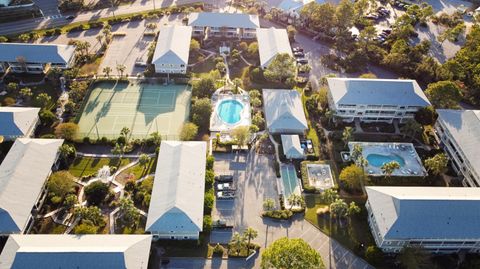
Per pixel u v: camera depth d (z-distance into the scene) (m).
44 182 156.50
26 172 153.50
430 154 189.75
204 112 195.25
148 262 138.88
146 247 134.75
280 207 163.38
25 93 198.88
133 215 147.75
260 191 169.38
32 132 184.50
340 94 199.88
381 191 155.25
